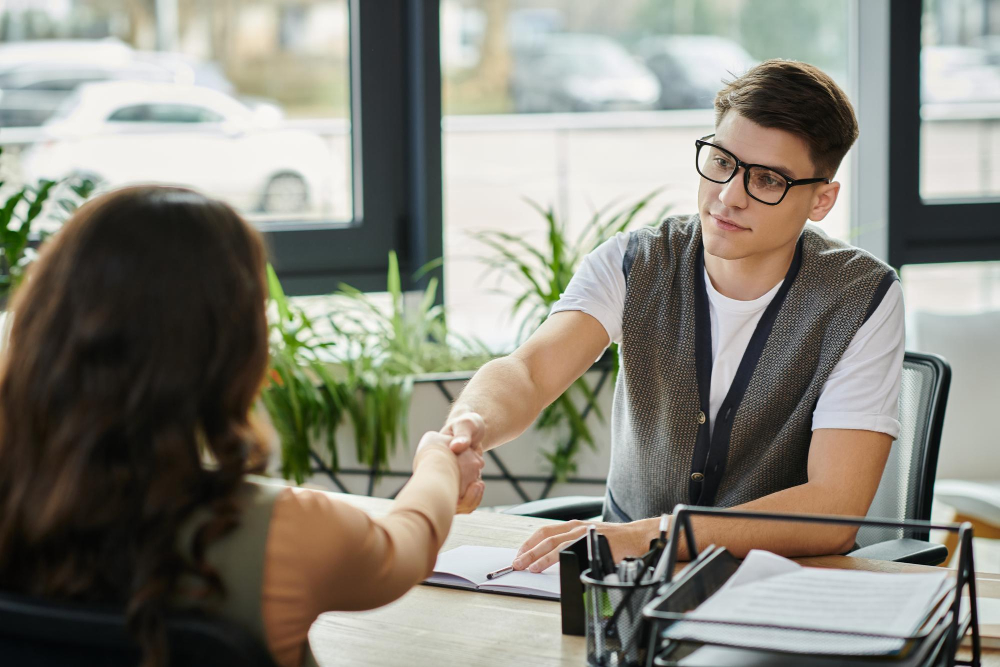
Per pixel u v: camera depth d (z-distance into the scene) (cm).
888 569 127
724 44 328
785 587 90
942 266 330
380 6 291
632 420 166
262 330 84
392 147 299
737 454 158
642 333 164
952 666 91
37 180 268
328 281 297
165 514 77
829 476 140
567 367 159
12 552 80
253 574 78
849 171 326
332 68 295
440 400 252
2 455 79
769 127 142
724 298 159
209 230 80
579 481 261
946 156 330
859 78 320
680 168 343
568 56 323
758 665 86
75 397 76
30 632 76
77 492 76
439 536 97
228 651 73
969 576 95
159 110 288
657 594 96
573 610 110
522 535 143
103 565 77
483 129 325
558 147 334
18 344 79
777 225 145
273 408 237
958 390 268
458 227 335
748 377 156
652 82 330
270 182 296
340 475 249
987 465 268
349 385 246
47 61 279
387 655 106
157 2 284
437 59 289
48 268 78
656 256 165
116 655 76
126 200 79
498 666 103
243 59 291
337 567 82
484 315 315
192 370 77
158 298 76
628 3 322
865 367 147
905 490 168
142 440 77
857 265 155
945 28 324
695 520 129
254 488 82
